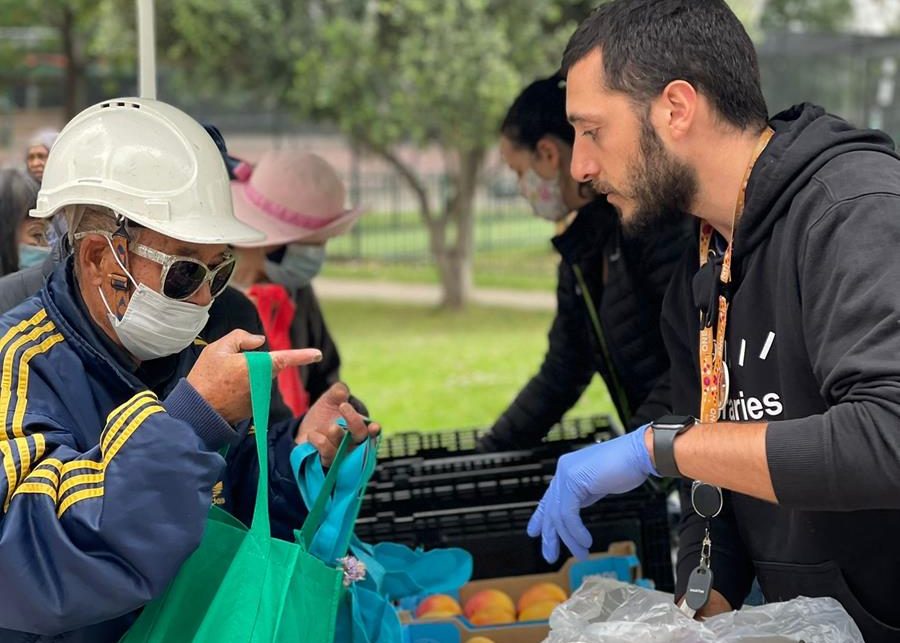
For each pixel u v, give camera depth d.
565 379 2.87
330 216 3.02
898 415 1.30
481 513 2.37
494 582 2.34
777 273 1.57
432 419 7.06
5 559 1.32
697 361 1.88
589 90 1.61
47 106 21.33
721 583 1.83
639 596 1.71
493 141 10.53
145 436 1.37
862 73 12.04
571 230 2.59
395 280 14.81
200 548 1.52
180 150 1.55
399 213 19.09
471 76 9.50
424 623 2.11
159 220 1.49
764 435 1.42
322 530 1.73
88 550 1.34
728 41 1.58
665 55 1.56
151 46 2.38
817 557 1.67
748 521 1.79
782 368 1.59
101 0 10.76
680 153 1.59
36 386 1.47
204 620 1.49
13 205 2.59
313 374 3.22
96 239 1.52
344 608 1.71
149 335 1.55
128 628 1.53
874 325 1.36
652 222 1.67
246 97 13.82
